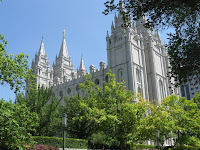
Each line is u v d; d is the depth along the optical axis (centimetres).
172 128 3575
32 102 3288
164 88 7381
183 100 4159
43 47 10188
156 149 4269
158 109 3762
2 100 1834
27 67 2175
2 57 1945
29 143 1981
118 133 2881
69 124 3891
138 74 6556
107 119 2773
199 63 1305
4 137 1795
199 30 1329
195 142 3616
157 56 7631
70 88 8450
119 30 6988
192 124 3716
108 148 3422
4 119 1781
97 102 3228
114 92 3194
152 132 3098
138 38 6962
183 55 1347
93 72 7550
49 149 2503
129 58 6347
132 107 2806
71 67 10962
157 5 1247
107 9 1339
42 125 3262
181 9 1278
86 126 3834
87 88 3538
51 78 10000
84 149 3219
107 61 6919
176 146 3794
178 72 1350
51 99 3638
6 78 1969
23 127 1870
